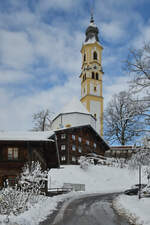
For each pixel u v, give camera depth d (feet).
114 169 188.85
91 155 196.65
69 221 47.44
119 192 119.44
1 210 47.55
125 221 48.21
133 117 59.47
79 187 129.70
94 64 307.37
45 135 89.61
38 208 58.13
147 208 60.64
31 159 87.10
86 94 296.10
